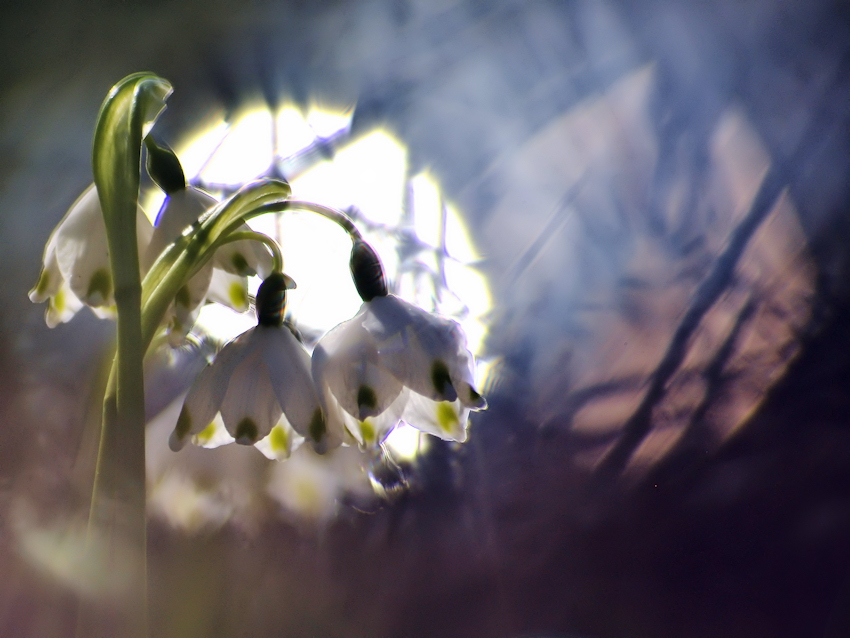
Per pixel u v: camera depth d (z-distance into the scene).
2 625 0.36
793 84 0.70
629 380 0.59
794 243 0.63
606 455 0.55
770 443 0.55
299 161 0.66
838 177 0.65
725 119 0.70
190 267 0.28
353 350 0.28
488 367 0.60
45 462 0.44
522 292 0.63
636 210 0.66
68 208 0.65
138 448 0.27
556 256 0.64
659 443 0.56
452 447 0.53
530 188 0.68
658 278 0.64
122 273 0.28
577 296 0.63
